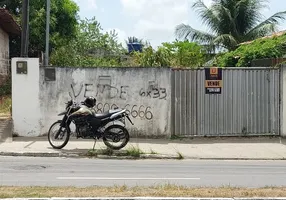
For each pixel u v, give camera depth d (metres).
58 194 6.88
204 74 14.70
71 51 23.36
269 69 14.93
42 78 14.26
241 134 14.89
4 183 8.16
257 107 14.93
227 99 14.80
